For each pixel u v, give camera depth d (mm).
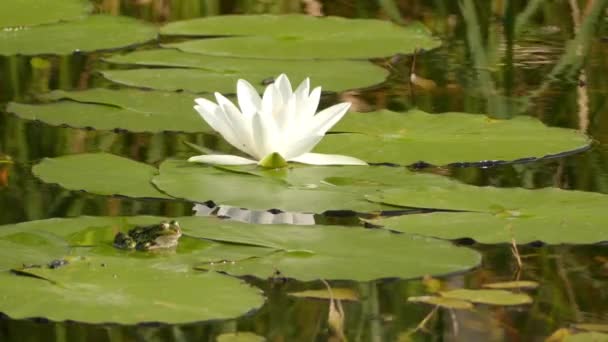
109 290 4355
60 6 10703
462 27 10445
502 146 6523
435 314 4359
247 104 6535
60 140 6926
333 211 5461
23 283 4402
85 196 5773
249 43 9469
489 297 4477
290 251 4824
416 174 6035
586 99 7750
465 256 4797
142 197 5695
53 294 4297
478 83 8289
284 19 10250
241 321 4332
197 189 5758
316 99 6367
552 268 4805
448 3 11508
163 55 9117
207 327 4289
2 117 7410
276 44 9414
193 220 5219
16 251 4746
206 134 7105
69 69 8805
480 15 10875
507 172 6180
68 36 9766
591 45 9469
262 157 6309
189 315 4148
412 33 9844
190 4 11875
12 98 7863
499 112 7426
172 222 4914
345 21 10203
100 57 9227
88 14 10531
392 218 5293
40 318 4094
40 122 7270
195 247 4867
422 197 5555
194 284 4434
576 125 7129
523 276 4711
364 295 4555
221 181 5926
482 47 9508
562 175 6098
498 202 5480
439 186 5809
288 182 5906
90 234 5016
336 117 6367
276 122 6203
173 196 5648
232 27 10039
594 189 5848
